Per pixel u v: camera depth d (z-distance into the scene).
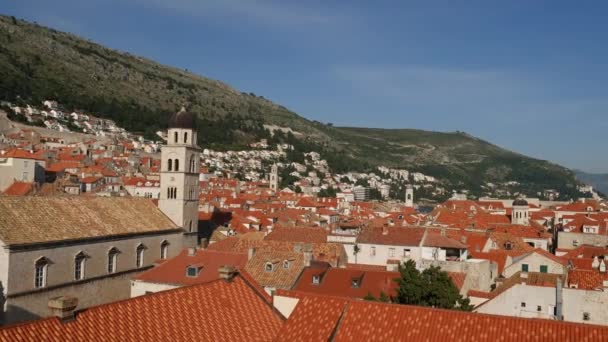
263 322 41.31
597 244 126.38
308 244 88.06
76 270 73.19
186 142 103.12
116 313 34.59
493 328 34.94
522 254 89.81
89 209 82.00
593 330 33.34
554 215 190.38
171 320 36.78
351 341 36.56
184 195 101.00
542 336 33.62
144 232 86.62
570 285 66.88
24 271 64.50
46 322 30.94
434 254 91.06
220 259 79.38
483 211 188.88
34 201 73.75
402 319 37.19
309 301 40.97
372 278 70.38
